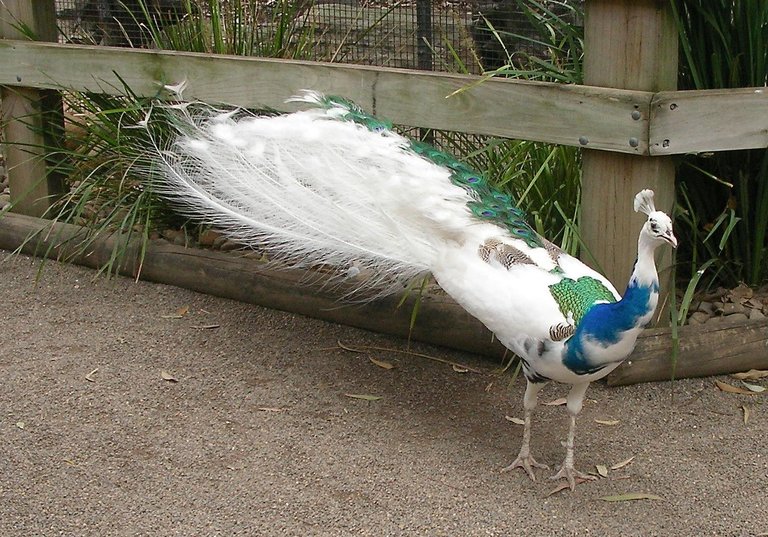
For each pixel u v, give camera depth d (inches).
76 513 151.7
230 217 175.5
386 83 182.2
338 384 175.0
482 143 195.2
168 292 199.0
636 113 164.9
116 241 199.0
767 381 173.9
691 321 178.7
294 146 170.9
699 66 177.6
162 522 150.6
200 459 160.4
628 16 165.3
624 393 171.8
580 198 178.2
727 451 161.2
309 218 168.1
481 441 163.9
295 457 160.9
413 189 162.9
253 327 188.7
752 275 184.5
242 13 211.3
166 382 175.5
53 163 214.8
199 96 196.9
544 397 171.8
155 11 226.4
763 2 172.9
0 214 215.2
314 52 217.2
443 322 180.4
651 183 168.1
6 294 198.8
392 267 166.2
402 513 151.8
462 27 201.0
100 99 208.2
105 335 186.9
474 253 158.9
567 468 156.5
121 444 162.9
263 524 150.3
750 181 181.6
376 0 222.2
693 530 149.6
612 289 155.9
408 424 167.0
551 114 171.2
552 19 190.2
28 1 212.5
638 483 156.5
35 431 165.0
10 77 212.5
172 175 182.4
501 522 150.6
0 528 149.5
